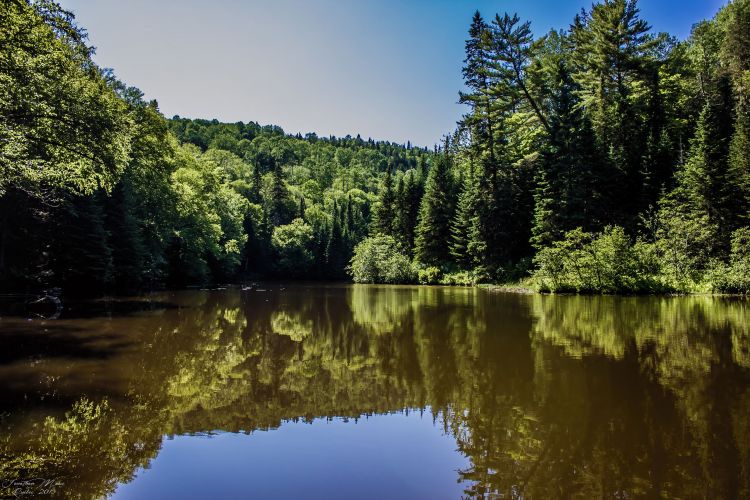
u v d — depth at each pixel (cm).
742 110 3011
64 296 2444
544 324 1463
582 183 3059
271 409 702
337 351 1116
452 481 465
